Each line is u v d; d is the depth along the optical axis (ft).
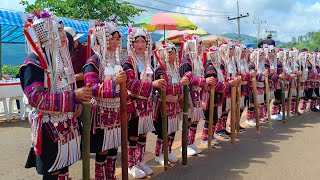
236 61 21.03
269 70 24.73
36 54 9.11
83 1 56.29
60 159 9.27
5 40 42.68
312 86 29.84
